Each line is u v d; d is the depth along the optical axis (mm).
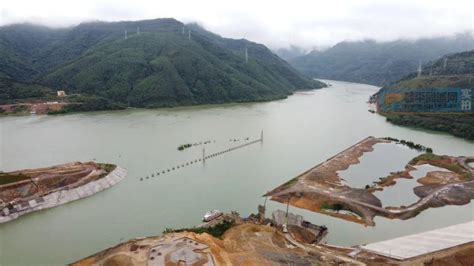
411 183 116000
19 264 70250
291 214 87438
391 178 119688
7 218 87625
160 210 93812
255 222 86375
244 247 72250
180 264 64500
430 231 84625
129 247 71250
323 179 118125
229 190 108562
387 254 72938
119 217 89812
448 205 100375
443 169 130500
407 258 71000
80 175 108312
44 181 101250
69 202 97938
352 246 78750
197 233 76812
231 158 142250
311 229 84500
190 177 119625
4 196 93375
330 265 67375
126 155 142125
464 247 73812
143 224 86188
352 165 135250
